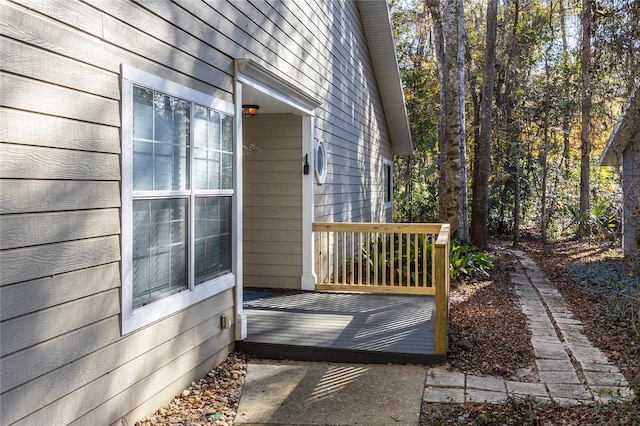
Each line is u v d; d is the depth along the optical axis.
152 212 3.43
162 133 3.52
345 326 5.37
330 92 8.27
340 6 9.00
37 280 2.45
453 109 10.21
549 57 16.83
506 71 16.94
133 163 3.20
